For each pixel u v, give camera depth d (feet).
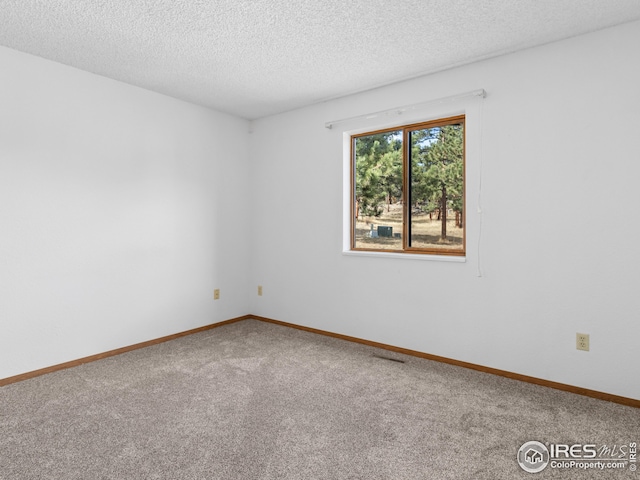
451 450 5.94
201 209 12.73
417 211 10.68
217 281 13.30
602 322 7.74
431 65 9.37
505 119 8.80
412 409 7.26
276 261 13.61
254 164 14.23
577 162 7.95
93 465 5.52
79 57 9.02
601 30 7.66
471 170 9.29
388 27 7.61
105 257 10.27
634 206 7.39
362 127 11.29
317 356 10.27
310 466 5.53
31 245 8.91
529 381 8.57
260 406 7.36
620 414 7.09
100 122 10.11
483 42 8.21
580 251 7.96
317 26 7.57
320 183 12.31
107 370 9.25
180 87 10.98
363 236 11.80
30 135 8.85
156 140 11.41
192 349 10.85
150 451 5.86
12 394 7.89
